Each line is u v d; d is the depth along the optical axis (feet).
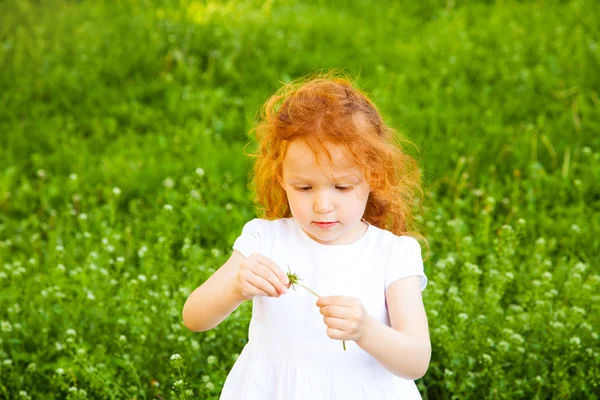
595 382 12.59
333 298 7.91
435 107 22.68
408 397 9.06
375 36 28.32
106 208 18.22
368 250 9.14
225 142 21.65
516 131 21.21
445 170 19.45
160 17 29.19
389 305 8.93
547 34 26.96
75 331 13.50
